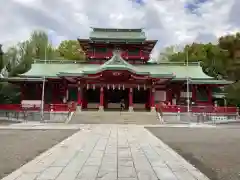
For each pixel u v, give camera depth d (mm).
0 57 59562
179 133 26766
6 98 62625
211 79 52844
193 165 12219
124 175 9508
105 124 36594
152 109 45594
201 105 51781
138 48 56781
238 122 44125
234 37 71625
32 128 30812
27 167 10773
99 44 55688
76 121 39000
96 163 11570
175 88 52969
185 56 82188
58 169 10406
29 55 72750
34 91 52688
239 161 13219
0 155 14359
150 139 20453
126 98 51688
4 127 32062
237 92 64750
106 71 44625
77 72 46469
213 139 22016
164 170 10484
